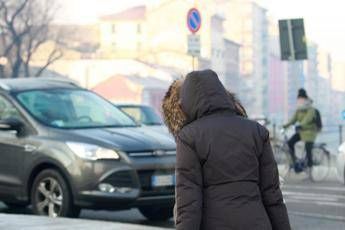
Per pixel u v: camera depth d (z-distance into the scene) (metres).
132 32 110.56
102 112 13.42
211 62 108.25
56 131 12.45
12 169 12.73
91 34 103.00
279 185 5.23
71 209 12.02
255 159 5.09
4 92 13.32
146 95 106.19
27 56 78.56
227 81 114.62
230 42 116.44
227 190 4.95
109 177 11.73
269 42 120.81
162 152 12.21
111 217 13.62
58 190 12.14
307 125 23.48
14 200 12.80
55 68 93.12
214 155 4.98
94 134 12.27
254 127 5.16
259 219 4.93
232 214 4.89
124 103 22.66
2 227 10.77
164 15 111.06
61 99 13.34
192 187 4.93
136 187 11.82
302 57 25.02
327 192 18.97
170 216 13.13
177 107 5.27
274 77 118.56
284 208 5.20
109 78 106.44
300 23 25.09
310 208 15.58
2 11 75.88
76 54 100.25
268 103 118.50
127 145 11.98
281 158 23.84
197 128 5.05
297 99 24.02
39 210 12.38
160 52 110.44
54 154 12.12
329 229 12.66
